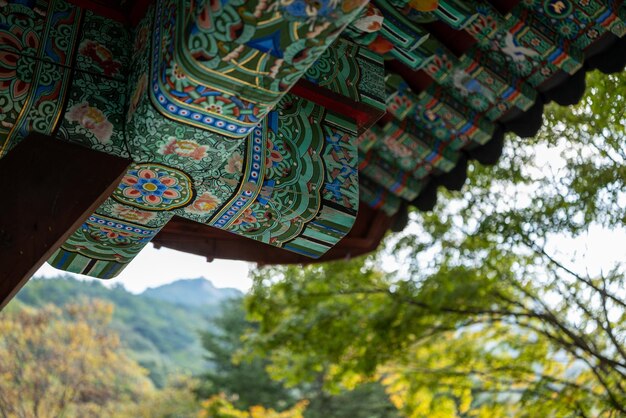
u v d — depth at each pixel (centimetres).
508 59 421
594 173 774
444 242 959
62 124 265
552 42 401
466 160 481
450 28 410
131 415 2502
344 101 327
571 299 887
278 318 1017
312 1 213
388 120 466
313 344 969
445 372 974
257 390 2356
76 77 273
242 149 297
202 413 2089
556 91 427
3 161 253
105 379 2225
